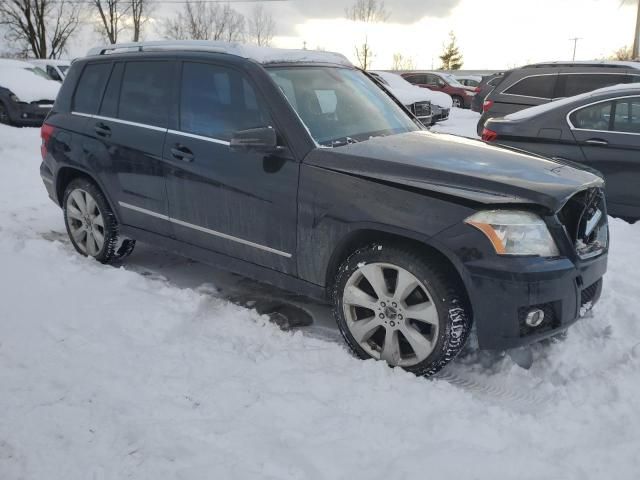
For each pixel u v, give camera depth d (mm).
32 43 39250
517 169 3295
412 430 2723
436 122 17125
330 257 3443
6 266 4539
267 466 2457
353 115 4000
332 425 2746
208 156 3898
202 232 4062
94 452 2537
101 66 4824
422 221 3068
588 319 3895
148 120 4336
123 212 4594
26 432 2650
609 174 6383
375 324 3334
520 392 3188
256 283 4684
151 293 4215
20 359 3250
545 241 3025
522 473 2443
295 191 3496
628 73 9125
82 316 3768
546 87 9711
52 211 6562
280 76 3859
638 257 5223
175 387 3029
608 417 2865
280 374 3191
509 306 2949
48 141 5098
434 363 3164
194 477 2387
